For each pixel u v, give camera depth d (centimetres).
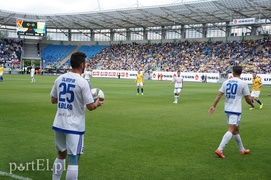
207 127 1109
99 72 6512
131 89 2975
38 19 6831
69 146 475
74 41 7969
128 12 5844
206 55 6125
